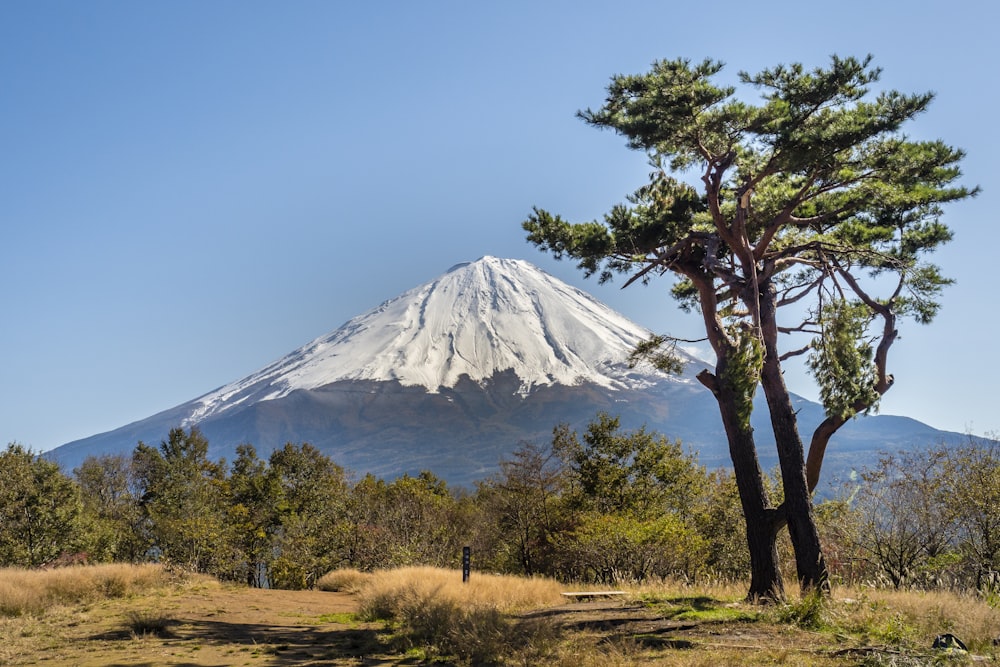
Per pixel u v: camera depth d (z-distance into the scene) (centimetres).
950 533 1867
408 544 3834
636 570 2342
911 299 1842
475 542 3900
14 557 3734
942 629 1070
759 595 1535
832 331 1650
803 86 1560
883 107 1561
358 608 1753
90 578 1897
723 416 1639
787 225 1958
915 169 1655
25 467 4038
